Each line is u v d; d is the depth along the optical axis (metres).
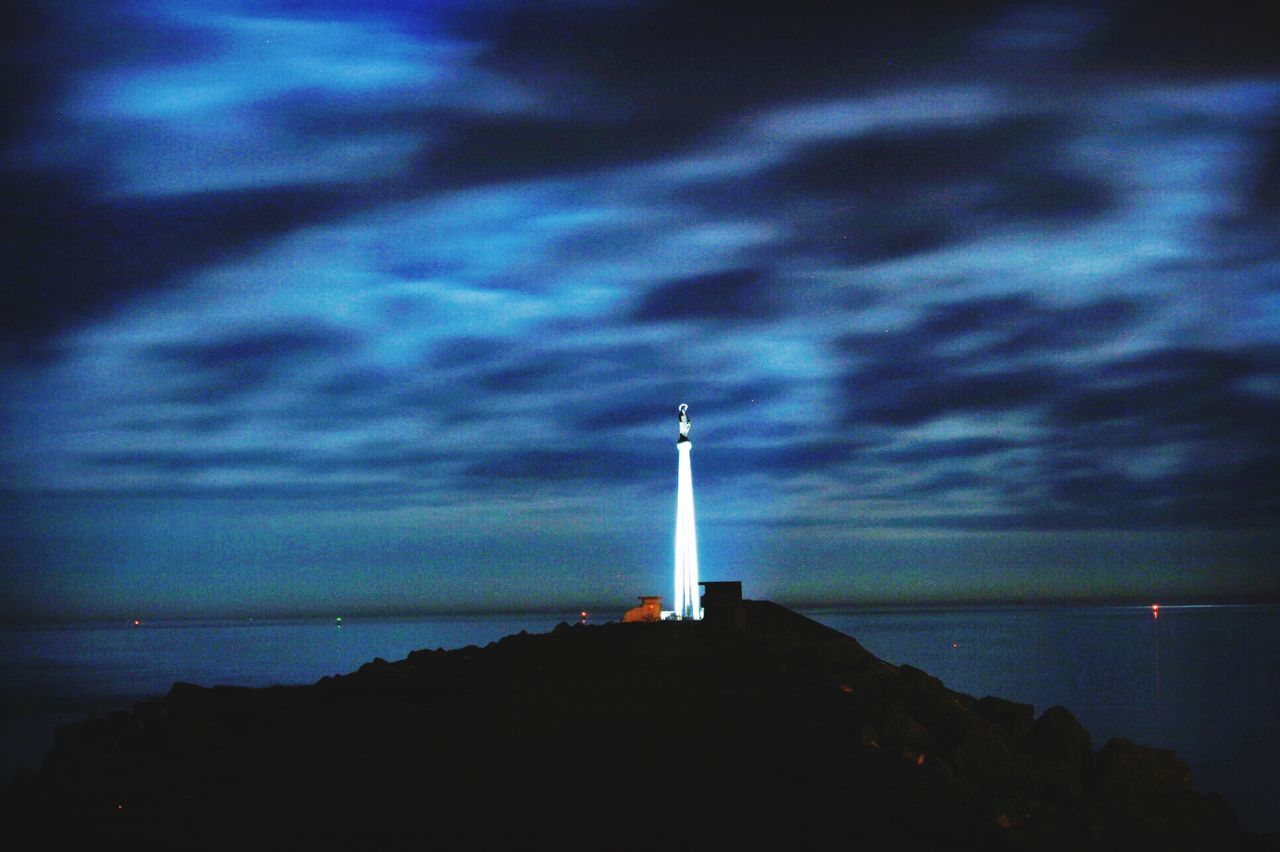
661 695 27.34
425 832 15.70
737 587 42.62
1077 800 23.22
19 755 71.06
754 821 16.67
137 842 15.34
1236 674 170.38
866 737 23.19
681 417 59.81
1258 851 23.16
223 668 188.38
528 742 21.80
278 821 16.27
